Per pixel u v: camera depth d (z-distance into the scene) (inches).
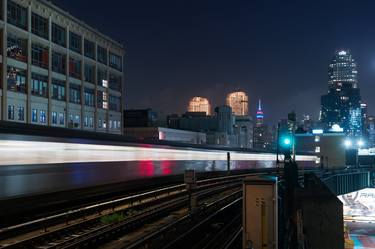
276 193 669.3
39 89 2460.6
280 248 773.3
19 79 2305.6
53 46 2573.8
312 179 1141.7
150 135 4065.0
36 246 597.9
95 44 3065.9
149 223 839.7
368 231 2317.9
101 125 3161.9
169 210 966.4
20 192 728.3
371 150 5807.1
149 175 1237.1
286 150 1315.2
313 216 898.7
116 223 749.9
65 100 2706.7
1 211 688.4
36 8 2415.1
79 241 615.2
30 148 757.3
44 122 2496.3
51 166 808.3
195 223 840.3
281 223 922.1
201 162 1676.9
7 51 2207.2
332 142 4338.1
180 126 6589.6
